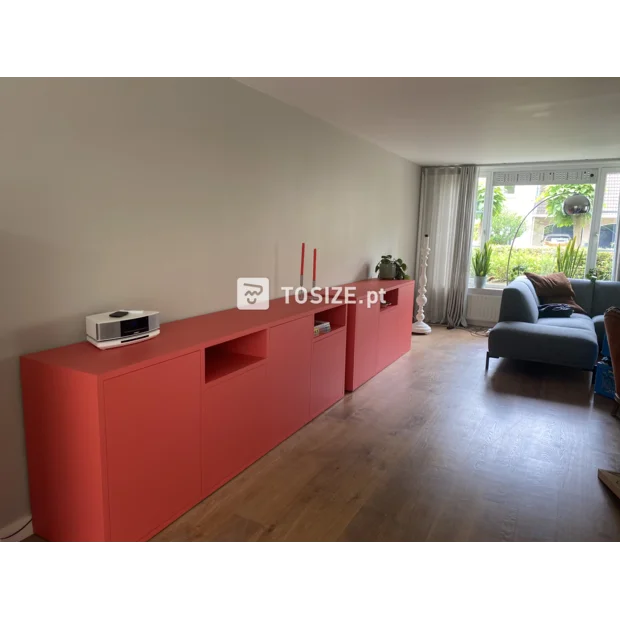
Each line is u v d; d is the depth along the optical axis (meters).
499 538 1.99
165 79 2.34
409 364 4.54
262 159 3.11
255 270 3.17
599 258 5.69
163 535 1.95
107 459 1.68
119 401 1.70
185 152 2.51
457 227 6.05
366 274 4.87
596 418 3.28
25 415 1.85
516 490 2.36
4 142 1.70
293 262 3.59
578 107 3.21
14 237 1.77
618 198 5.48
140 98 2.21
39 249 1.85
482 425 3.13
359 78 2.71
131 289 2.28
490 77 2.62
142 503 1.85
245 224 3.03
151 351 1.92
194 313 2.71
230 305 2.98
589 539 1.99
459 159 5.55
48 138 1.84
